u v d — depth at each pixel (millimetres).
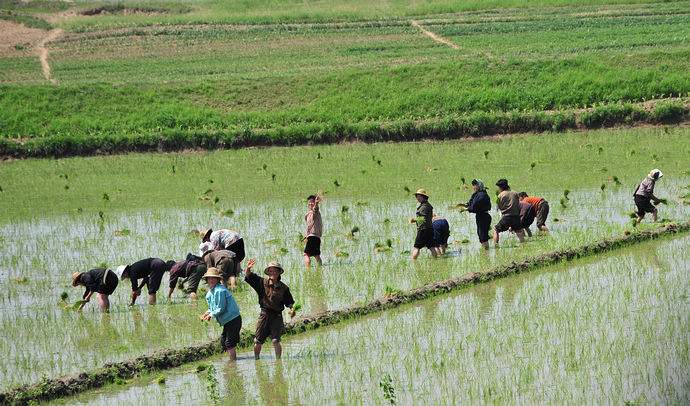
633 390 30703
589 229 52469
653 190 58812
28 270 49500
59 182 75750
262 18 146750
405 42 130500
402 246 51500
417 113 100250
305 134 90562
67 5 164000
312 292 43062
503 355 34500
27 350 36844
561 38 126125
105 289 41562
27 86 107125
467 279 43812
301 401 31062
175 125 99438
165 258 50562
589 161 75312
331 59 121938
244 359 35312
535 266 46281
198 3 167625
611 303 40156
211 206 64438
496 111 97375
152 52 130375
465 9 150625
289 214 60875
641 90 101250
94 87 107062
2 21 150375
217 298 34438
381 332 37844
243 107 104500
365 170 74062
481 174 71625
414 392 31359
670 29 127875
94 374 33406
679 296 40719
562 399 30297
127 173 78750
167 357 35094
